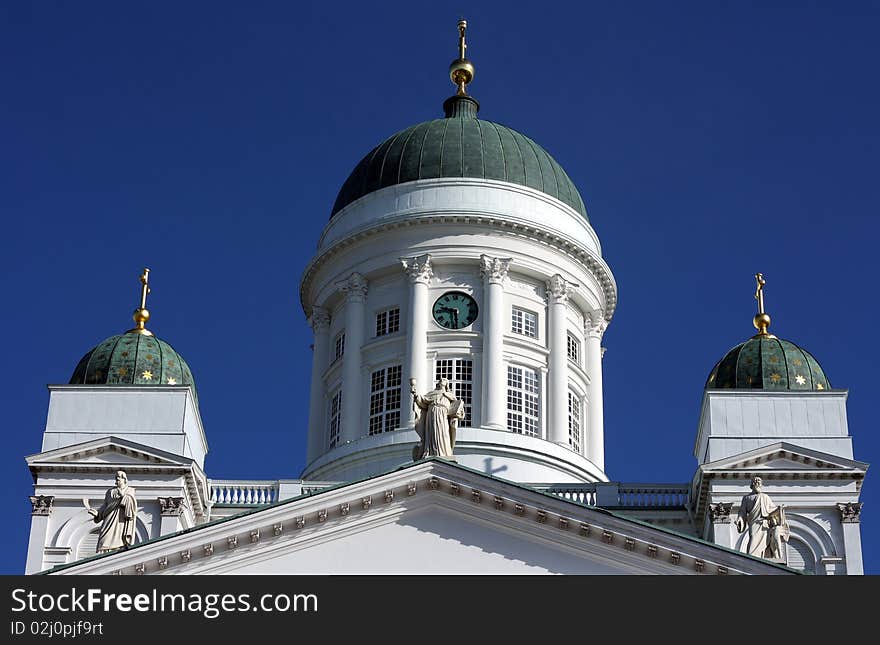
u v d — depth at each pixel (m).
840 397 107.06
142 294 116.62
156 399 107.75
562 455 114.75
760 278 116.00
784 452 103.50
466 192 120.75
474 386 116.44
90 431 106.56
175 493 103.62
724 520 102.44
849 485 103.62
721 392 106.94
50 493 104.00
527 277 120.81
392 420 116.50
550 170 125.44
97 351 111.50
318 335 123.50
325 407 121.38
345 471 113.69
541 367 118.31
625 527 81.19
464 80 132.50
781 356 110.12
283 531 82.00
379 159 124.81
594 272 123.56
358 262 121.25
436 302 118.94
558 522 81.94
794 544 102.75
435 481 82.69
